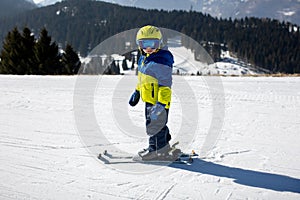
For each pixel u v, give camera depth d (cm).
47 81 1137
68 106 652
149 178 298
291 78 1126
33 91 874
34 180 294
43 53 2416
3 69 2456
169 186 281
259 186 279
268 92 809
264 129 462
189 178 297
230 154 360
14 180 294
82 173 310
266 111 584
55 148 386
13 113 588
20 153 368
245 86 927
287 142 400
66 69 2620
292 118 527
